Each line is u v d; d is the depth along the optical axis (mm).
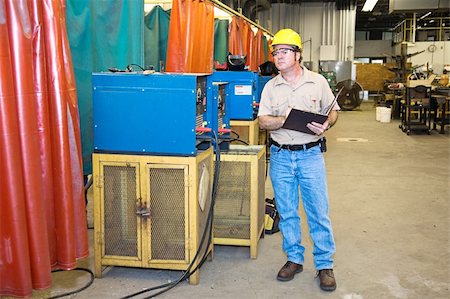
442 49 14938
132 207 2760
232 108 5000
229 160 3111
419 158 6871
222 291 2684
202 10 4566
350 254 3229
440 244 3418
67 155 2188
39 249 2018
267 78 6094
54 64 2131
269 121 2654
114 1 3455
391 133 9586
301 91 2664
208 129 2768
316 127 2525
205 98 2924
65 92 2195
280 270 2850
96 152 2729
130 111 2654
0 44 1848
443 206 4395
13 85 1916
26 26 1951
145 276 2883
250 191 3123
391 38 22406
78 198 2309
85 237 2355
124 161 2695
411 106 9359
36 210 1996
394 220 3975
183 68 4074
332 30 15773
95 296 2613
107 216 2783
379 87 17016
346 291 2688
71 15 3133
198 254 2762
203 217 2887
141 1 3586
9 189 1915
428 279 2840
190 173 2646
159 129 2643
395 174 5789
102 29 3402
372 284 2775
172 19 4043
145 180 2688
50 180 2162
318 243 2736
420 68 13391
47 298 2572
